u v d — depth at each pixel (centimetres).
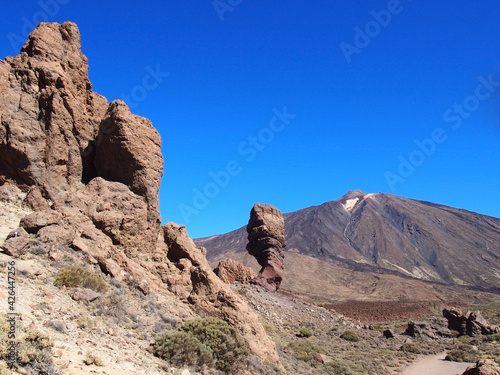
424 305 10412
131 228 2394
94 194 2375
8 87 2481
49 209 2273
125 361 1280
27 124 2434
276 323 4288
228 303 2255
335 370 2911
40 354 968
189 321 1844
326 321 5119
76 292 1619
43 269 1706
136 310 1842
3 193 2283
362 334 5038
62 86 2577
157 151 2658
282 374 2095
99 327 1450
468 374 2211
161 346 1542
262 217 5741
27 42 2678
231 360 1741
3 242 1797
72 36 2827
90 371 1055
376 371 3244
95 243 2122
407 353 4234
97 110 2928
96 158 2675
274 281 5456
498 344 4756
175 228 2836
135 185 2525
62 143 2489
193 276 2395
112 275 2020
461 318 5581
